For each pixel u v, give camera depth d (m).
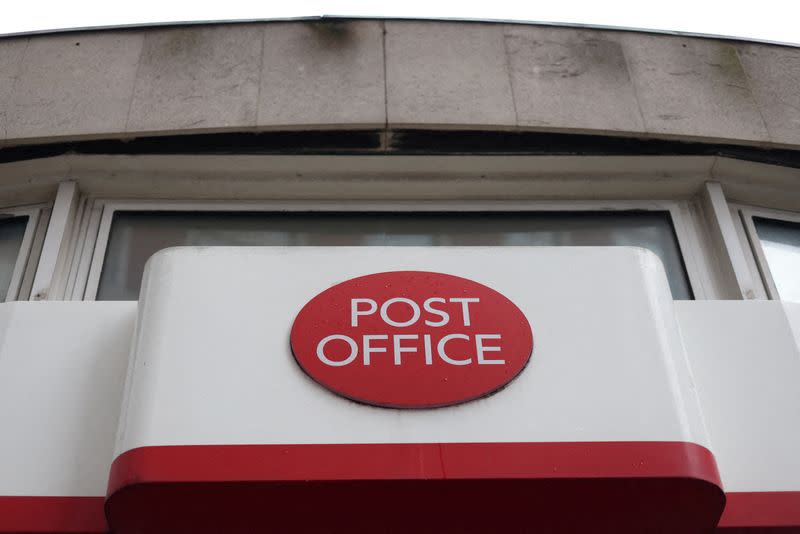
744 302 3.08
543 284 2.87
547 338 2.74
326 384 2.60
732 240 3.69
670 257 3.74
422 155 3.80
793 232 3.92
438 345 2.70
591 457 2.50
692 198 3.93
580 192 3.89
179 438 2.48
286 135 3.79
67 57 3.99
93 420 2.78
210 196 3.84
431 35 4.08
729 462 2.76
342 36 4.05
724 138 3.86
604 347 2.72
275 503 2.46
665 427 2.56
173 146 3.78
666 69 4.06
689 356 2.96
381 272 2.88
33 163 3.78
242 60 3.97
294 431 2.52
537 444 2.52
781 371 2.94
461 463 2.47
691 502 2.50
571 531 2.52
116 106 3.83
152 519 2.47
